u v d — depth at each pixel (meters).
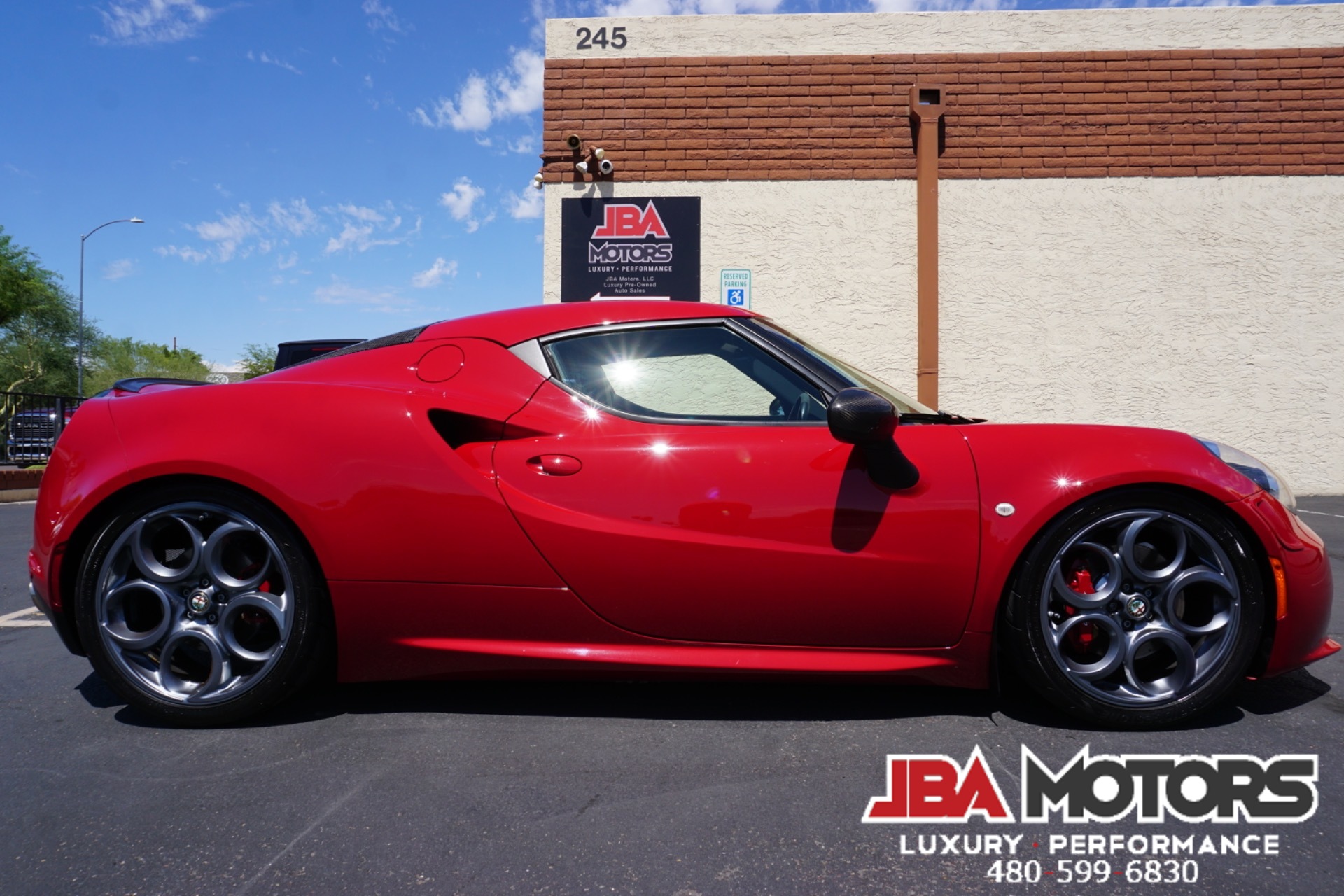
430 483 2.13
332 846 1.58
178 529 2.26
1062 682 2.07
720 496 2.11
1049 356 8.58
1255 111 8.52
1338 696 2.36
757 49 8.80
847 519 2.09
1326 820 1.67
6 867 1.51
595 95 8.85
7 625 3.42
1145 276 8.55
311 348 7.09
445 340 2.36
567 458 2.16
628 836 1.61
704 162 8.77
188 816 1.70
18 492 11.18
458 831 1.63
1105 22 8.59
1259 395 8.48
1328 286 8.46
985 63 8.64
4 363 34.72
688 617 2.13
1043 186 8.58
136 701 2.17
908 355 8.65
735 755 1.98
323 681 2.53
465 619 2.16
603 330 2.35
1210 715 2.22
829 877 1.47
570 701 2.36
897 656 2.13
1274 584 2.07
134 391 2.51
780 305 8.73
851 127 8.72
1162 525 2.08
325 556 2.12
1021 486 2.07
